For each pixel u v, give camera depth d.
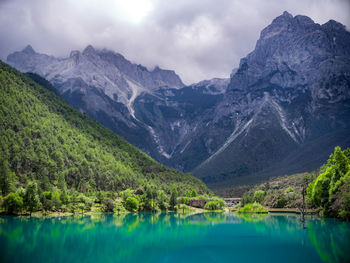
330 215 122.69
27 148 192.88
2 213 127.12
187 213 187.00
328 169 137.50
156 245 81.31
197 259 67.06
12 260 58.94
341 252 67.25
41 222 113.50
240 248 77.25
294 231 97.31
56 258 61.84
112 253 69.31
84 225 111.50
